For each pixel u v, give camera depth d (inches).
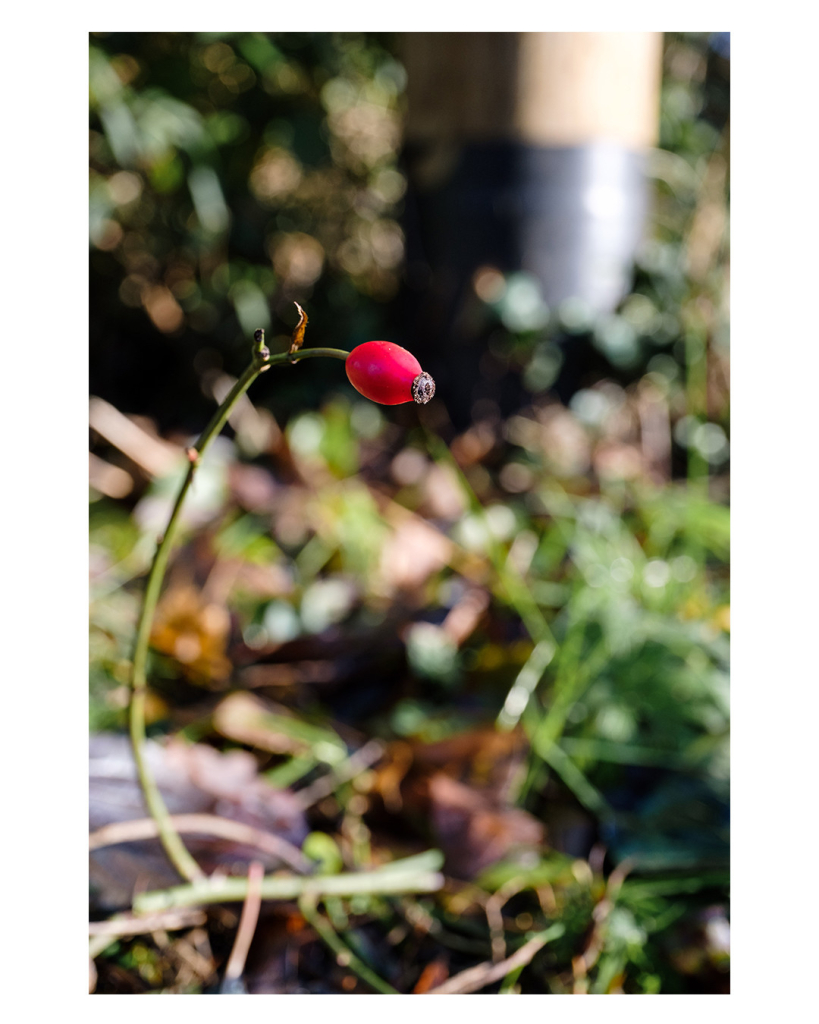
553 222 30.8
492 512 27.7
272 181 43.3
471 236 31.5
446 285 32.5
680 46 40.0
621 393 33.5
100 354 38.0
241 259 41.1
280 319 42.3
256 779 17.8
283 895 16.2
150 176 36.2
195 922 16.1
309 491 28.4
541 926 16.5
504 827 17.5
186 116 35.5
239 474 29.3
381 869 16.9
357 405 36.9
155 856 16.4
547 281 31.4
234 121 38.8
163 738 18.3
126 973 15.7
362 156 44.1
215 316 39.6
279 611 22.4
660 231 36.1
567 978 16.0
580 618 20.3
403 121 33.4
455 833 17.5
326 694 20.8
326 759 18.7
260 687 20.6
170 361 39.0
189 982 15.6
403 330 35.3
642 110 31.8
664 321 33.2
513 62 29.7
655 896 16.7
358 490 28.9
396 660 21.4
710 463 32.9
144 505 26.0
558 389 32.6
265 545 25.7
